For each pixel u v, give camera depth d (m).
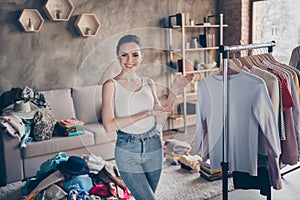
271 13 4.82
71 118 3.70
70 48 4.31
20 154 3.24
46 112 3.42
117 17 4.56
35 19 4.04
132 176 1.52
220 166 2.55
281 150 2.47
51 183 2.58
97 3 4.41
